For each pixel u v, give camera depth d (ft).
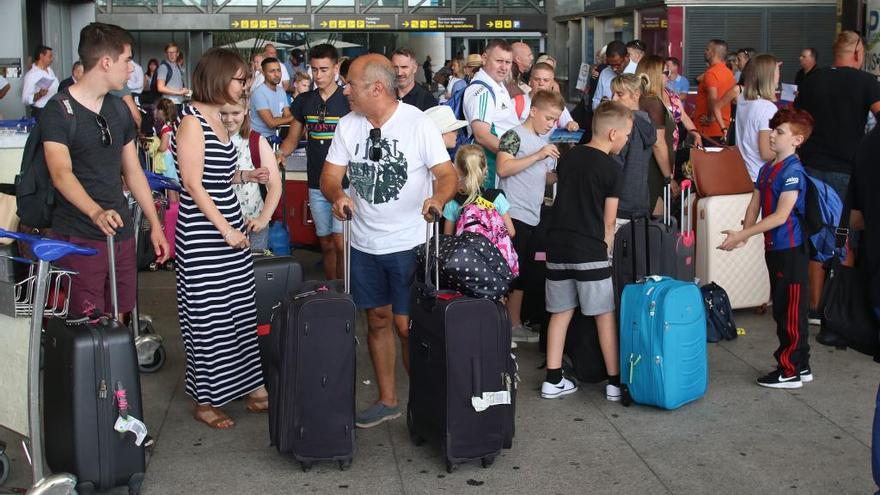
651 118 23.00
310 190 25.18
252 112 31.58
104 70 15.85
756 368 20.89
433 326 15.40
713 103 35.45
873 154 14.11
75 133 15.75
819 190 20.01
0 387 14.69
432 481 15.34
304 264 32.04
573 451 16.51
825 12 53.67
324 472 15.67
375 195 16.40
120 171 16.69
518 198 21.62
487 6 102.06
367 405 18.79
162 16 97.50
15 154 22.65
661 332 17.80
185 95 54.13
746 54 44.09
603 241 18.38
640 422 17.83
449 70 58.29
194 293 16.88
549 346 19.07
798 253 19.04
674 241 20.68
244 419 17.98
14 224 18.02
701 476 15.48
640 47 34.68
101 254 16.46
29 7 49.83
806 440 16.93
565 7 74.49
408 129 16.19
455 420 15.34
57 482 13.51
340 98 24.53
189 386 17.62
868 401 18.81
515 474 15.60
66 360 14.06
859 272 14.40
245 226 17.80
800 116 18.69
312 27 99.60
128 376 14.24
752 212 19.57
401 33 106.32
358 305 17.12
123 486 14.64
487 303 15.23
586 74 48.24
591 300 18.40
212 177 16.66
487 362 15.31
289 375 15.33
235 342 17.35
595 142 18.49
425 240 16.62
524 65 30.53
